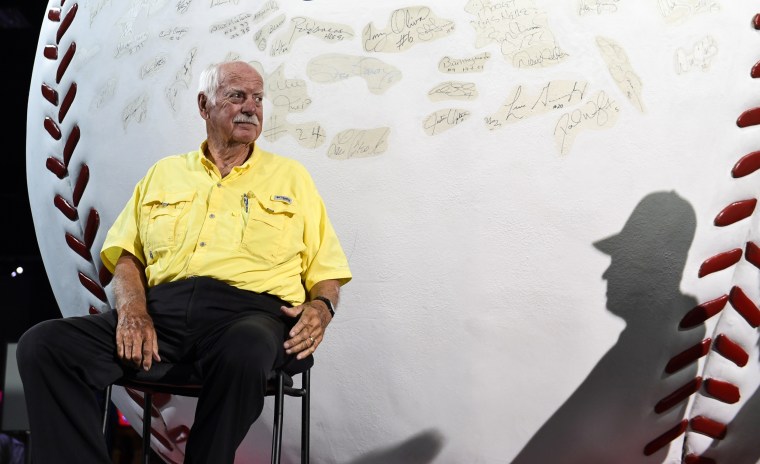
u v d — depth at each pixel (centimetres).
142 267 311
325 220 318
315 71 396
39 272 1164
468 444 388
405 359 383
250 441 415
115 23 444
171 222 302
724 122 375
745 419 386
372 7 399
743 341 379
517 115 376
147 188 315
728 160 375
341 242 385
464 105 380
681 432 390
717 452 394
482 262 375
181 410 432
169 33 424
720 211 375
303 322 281
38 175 464
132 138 419
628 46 379
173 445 450
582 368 376
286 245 304
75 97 444
